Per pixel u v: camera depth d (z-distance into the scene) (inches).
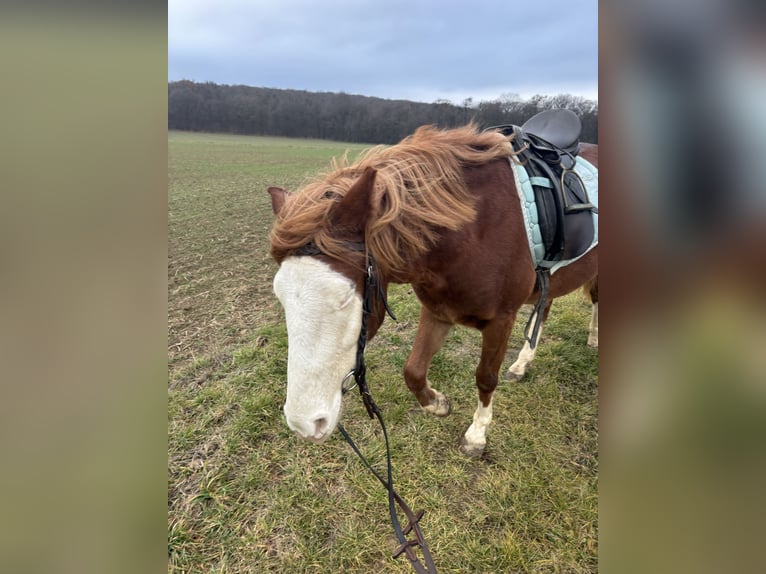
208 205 407.8
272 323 155.0
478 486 84.1
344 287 50.8
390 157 63.9
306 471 88.1
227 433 98.3
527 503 80.2
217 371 123.6
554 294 93.5
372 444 94.3
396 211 56.4
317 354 50.4
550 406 105.5
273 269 224.1
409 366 86.1
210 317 163.2
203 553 73.3
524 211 71.6
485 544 73.7
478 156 69.0
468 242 66.2
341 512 79.8
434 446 94.0
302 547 73.7
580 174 82.7
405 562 71.5
